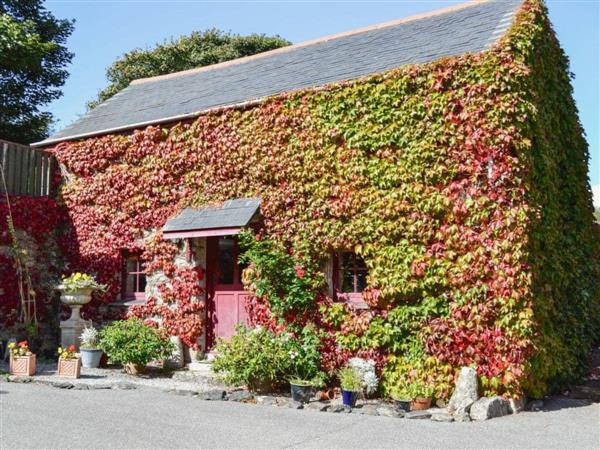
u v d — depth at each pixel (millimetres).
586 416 7039
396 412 7059
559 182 9898
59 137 13070
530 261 7750
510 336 7406
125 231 11664
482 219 7703
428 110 8273
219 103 11141
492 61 7840
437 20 11727
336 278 9273
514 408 7281
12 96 20953
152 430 5949
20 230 11828
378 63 10031
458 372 7711
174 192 11031
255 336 8539
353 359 8336
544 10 9398
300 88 10227
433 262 8023
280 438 5773
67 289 10867
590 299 11008
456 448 5531
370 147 8766
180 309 10797
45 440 5438
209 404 7422
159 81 15805
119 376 9469
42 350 11531
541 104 8945
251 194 10008
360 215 8719
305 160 9359
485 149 7785
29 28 19562
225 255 10914
